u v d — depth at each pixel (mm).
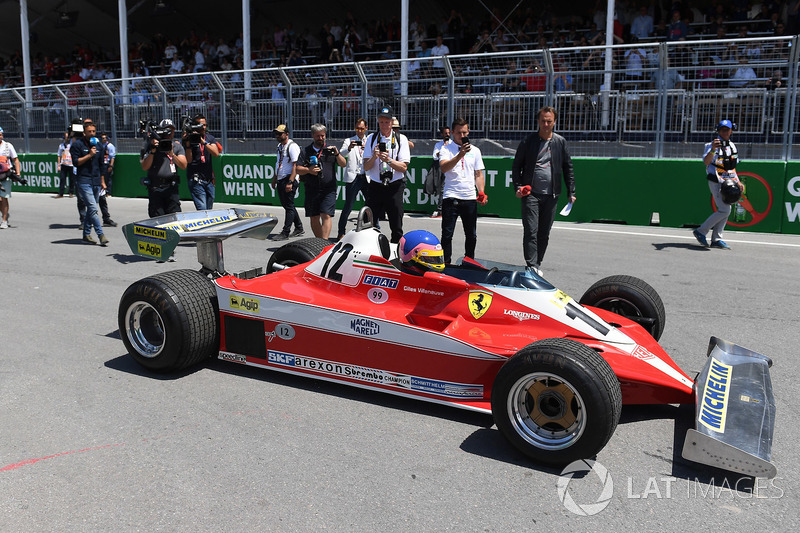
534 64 12617
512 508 3342
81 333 5977
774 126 11273
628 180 12047
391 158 8164
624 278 5355
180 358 4801
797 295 7320
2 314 6551
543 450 3684
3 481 3541
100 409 4414
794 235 11023
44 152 19516
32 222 12844
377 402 4570
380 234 5016
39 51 31547
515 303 4453
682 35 16500
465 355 4160
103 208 12195
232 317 4969
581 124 12477
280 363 4840
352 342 4531
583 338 4309
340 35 21969
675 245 10125
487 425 4254
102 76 26016
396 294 4695
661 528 3188
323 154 9164
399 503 3375
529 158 7621
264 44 24312
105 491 3455
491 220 12758
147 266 8781
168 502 3361
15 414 4336
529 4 21984
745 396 3941
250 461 3771
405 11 17266
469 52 19672
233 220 6000
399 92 13789
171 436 4051
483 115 13102
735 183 9516
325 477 3611
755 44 11484
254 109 15633
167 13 24844
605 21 17891
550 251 9641
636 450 3949
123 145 17828
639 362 4148
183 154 9352
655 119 11953
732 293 7391
